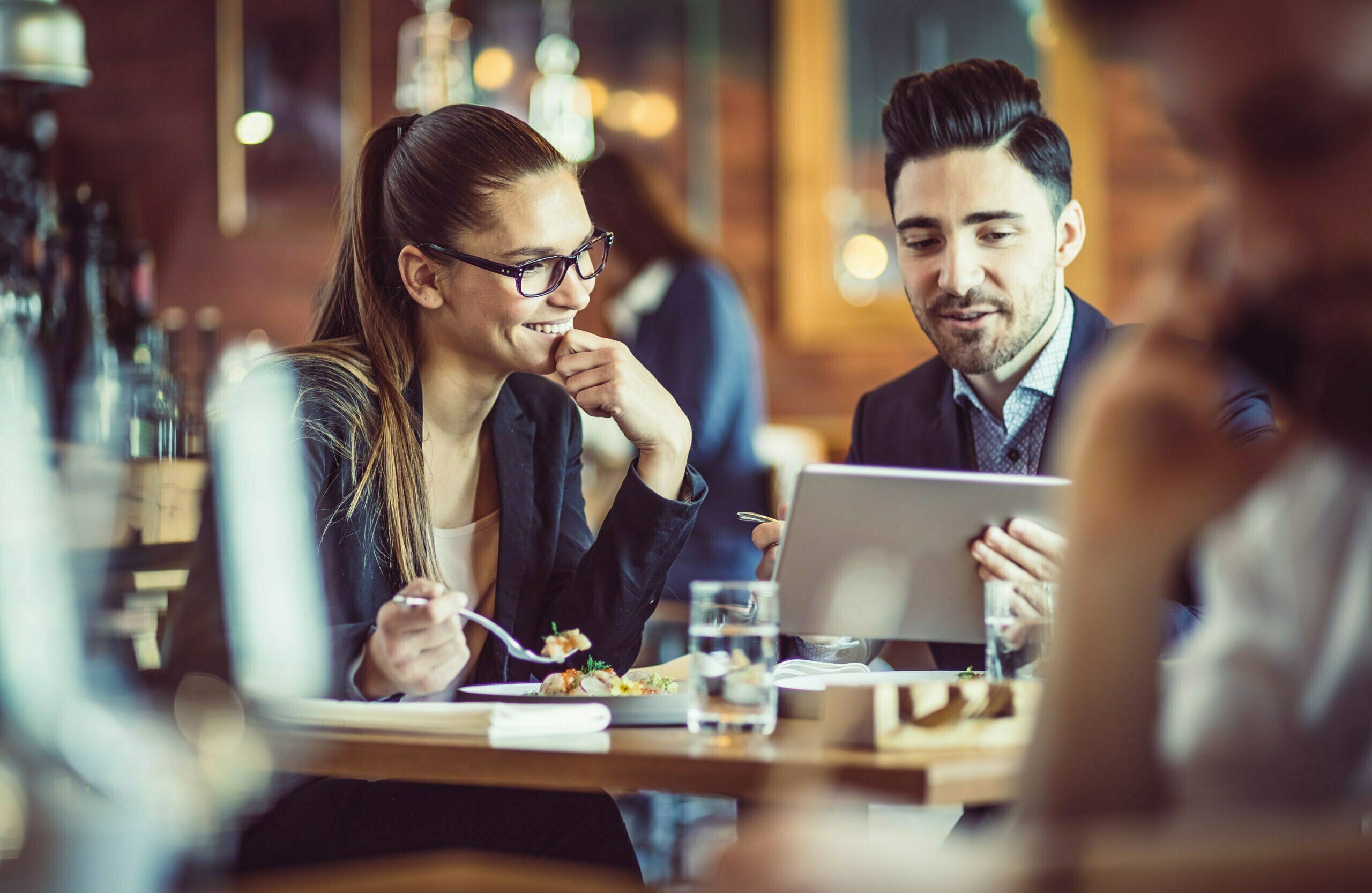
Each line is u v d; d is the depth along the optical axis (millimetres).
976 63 1874
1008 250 1844
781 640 1795
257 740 1188
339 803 1487
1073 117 4707
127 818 1073
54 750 1152
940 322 1882
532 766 1062
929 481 1285
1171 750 689
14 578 1612
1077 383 1883
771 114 5020
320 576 1515
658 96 5051
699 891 620
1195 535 578
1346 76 490
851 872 576
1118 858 513
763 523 1677
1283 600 680
